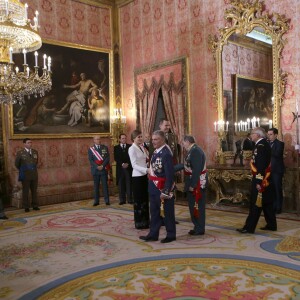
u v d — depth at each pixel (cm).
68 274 457
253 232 621
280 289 393
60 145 1121
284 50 817
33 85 787
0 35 740
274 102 825
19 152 930
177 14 1040
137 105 1170
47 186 1064
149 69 1122
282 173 775
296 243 557
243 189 899
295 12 800
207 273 445
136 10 1164
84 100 1165
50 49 1091
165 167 569
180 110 1035
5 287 421
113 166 1173
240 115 894
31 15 1064
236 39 897
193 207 622
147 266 476
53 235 659
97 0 1202
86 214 858
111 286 416
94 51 1187
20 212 915
